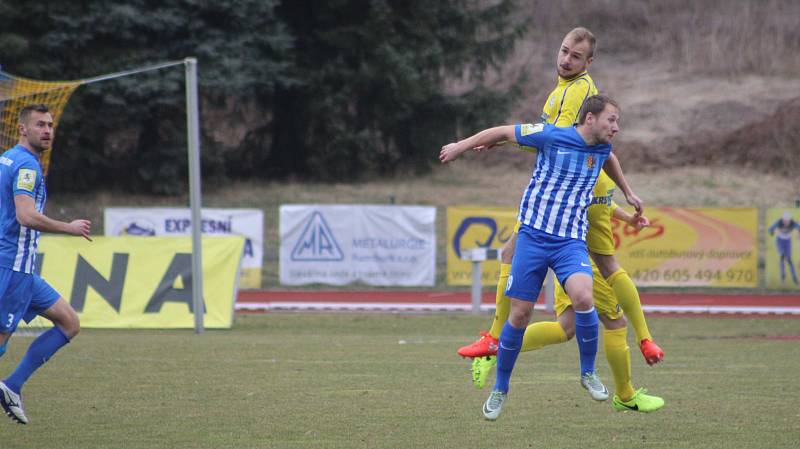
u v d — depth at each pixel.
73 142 107.38
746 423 25.61
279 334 51.66
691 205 107.94
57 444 22.75
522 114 136.50
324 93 116.38
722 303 72.25
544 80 142.88
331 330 54.59
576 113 24.50
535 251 22.45
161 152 110.88
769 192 111.69
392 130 123.12
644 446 22.64
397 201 111.25
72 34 100.31
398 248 80.38
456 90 142.88
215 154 115.75
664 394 30.59
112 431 24.27
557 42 152.75
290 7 117.38
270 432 24.22
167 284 55.00
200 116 115.06
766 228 76.94
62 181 113.56
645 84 140.50
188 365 37.03
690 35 150.00
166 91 102.38
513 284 22.69
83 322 54.19
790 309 68.44
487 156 128.25
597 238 24.73
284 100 121.56
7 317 24.67
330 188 117.69
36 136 25.02
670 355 41.75
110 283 55.06
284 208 80.75
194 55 104.62
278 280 84.31
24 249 24.86
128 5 101.38
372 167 123.25
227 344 45.00
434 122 121.12
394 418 26.25
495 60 125.25
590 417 26.59
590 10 157.88
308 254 80.88
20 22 102.50
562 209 22.23
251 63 106.50
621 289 24.41
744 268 75.94
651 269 76.50
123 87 101.62
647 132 127.94
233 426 24.98
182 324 54.25
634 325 24.55
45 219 24.09
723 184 115.06
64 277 55.19
